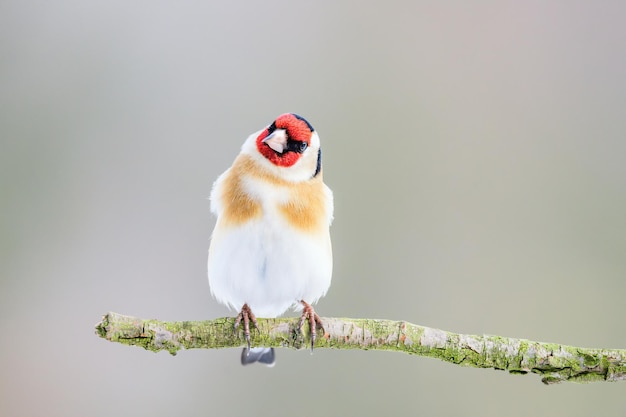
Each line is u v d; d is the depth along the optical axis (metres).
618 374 3.74
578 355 3.74
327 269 3.80
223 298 3.80
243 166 3.79
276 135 3.78
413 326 3.75
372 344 3.75
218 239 3.79
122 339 3.74
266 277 3.79
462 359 3.75
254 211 3.78
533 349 3.74
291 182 3.79
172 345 3.74
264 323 3.75
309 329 3.75
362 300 3.92
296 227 3.79
